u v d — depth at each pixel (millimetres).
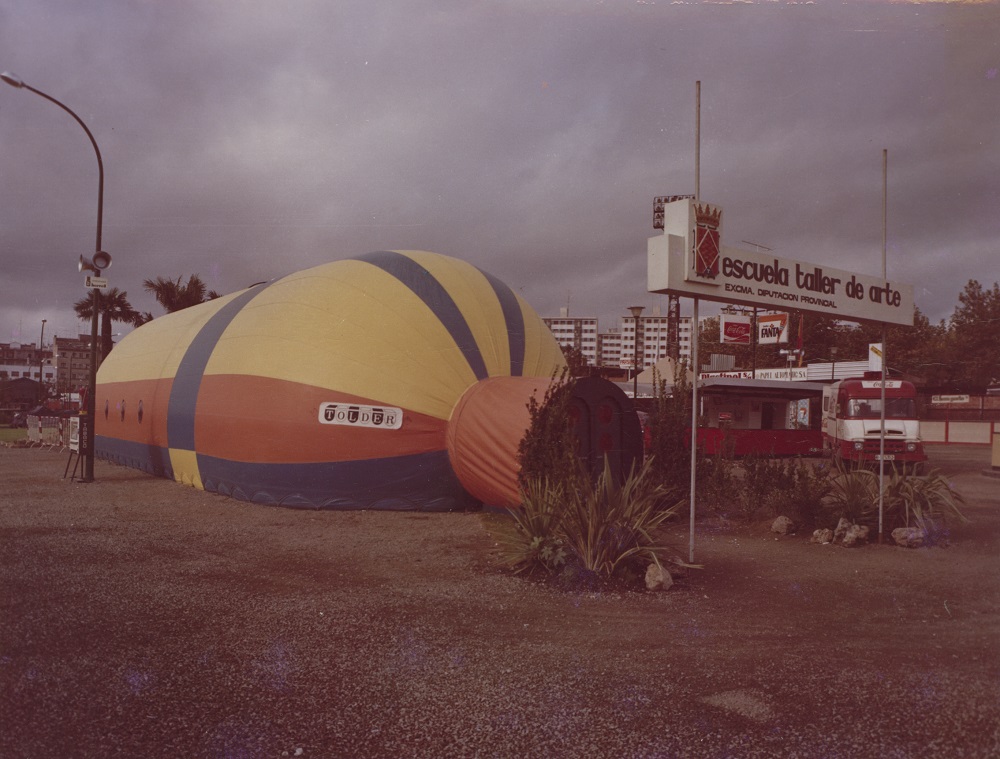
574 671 3848
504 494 8625
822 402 23594
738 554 7191
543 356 11180
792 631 4598
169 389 13477
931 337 45344
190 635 4461
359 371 9977
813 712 3283
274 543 7656
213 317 13438
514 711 3312
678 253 6352
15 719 3197
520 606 5191
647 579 5746
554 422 8047
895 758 2830
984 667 3902
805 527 8484
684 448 9586
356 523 8953
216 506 10422
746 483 9602
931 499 8383
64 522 8953
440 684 3656
